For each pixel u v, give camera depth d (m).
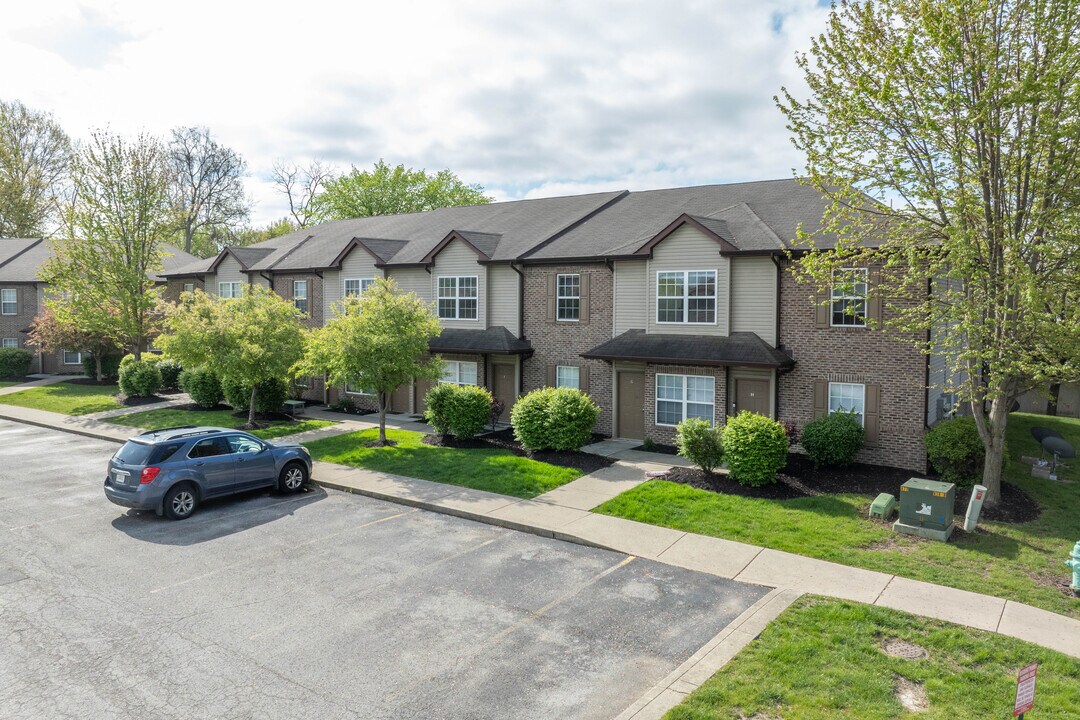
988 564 11.72
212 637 9.41
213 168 69.06
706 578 11.35
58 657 8.87
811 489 16.28
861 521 13.96
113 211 32.88
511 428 24.69
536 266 24.88
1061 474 18.31
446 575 11.63
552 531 13.64
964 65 13.42
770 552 12.42
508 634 9.47
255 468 16.19
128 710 7.67
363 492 16.84
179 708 7.71
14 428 26.80
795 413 19.78
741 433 16.17
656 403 21.81
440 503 15.59
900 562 11.80
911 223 14.88
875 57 14.59
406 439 22.70
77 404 31.19
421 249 28.92
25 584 11.27
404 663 8.70
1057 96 12.43
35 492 17.12
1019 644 8.76
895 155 14.79
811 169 15.45
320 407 30.67
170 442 15.02
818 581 11.02
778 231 20.77
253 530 14.09
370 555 12.62
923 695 7.66
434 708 7.69
